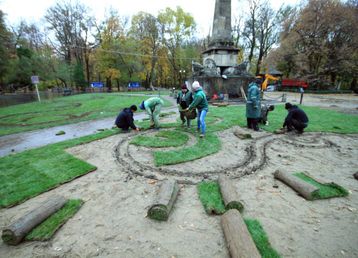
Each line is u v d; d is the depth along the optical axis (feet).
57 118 34.71
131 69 125.08
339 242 7.34
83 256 6.84
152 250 7.05
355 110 40.91
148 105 22.31
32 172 12.89
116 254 6.90
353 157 15.69
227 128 24.20
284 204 9.58
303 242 7.32
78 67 120.37
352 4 90.27
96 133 22.59
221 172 12.92
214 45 58.90
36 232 7.72
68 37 119.55
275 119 29.86
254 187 11.13
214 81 55.36
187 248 7.12
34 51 127.54
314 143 19.06
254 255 6.25
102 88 129.70
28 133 24.08
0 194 10.53
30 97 90.94
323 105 49.80
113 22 119.55
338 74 96.37
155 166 13.82
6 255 6.90
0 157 15.99
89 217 8.78
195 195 10.36
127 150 16.94
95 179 12.16
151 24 124.88
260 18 109.50
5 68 84.74
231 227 7.48
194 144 18.26
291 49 96.78
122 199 10.12
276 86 116.78
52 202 9.13
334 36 91.50
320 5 87.04
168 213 8.63
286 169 13.47
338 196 10.19
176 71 150.51
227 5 56.90
